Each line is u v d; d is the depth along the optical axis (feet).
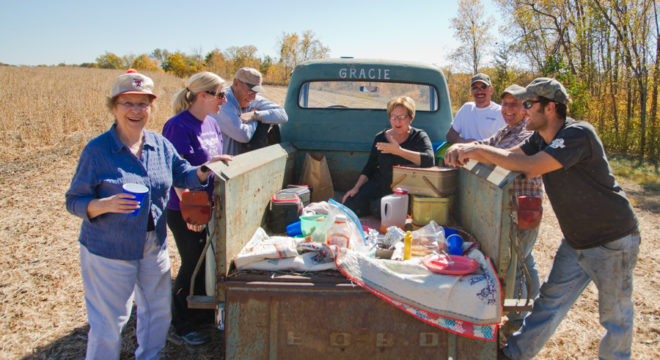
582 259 8.91
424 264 8.21
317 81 15.29
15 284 14.05
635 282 15.31
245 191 9.11
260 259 8.38
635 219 8.64
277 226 10.97
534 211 7.89
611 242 8.51
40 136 41.14
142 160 8.39
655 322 12.48
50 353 10.44
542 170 8.03
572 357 10.71
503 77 80.69
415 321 8.04
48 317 12.11
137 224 8.21
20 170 30.63
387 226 11.08
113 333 8.42
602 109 50.01
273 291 7.96
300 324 8.03
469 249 9.26
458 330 7.79
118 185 8.02
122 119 8.11
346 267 8.16
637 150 45.47
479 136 15.05
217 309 8.14
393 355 8.09
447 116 15.42
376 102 15.37
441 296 7.72
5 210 22.04
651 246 19.10
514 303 8.17
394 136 12.95
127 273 8.36
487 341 8.01
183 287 10.80
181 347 10.85
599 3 47.93
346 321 8.02
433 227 10.00
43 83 87.86
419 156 12.23
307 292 7.96
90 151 7.86
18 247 17.22
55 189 26.32
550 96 8.57
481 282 7.77
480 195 9.41
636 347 11.22
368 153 14.96
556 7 59.98
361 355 8.09
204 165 8.10
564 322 12.46
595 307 13.44
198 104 10.52
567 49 58.29
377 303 8.02
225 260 7.96
